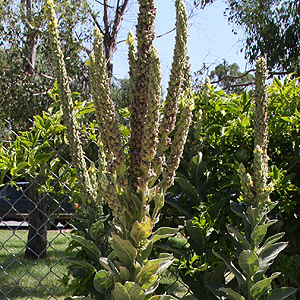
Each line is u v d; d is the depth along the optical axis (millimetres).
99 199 2445
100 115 1688
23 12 8352
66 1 7836
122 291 1735
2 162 2590
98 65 1636
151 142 1635
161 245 2482
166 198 2604
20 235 11391
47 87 8109
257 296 2066
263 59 2129
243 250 2029
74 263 2482
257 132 2150
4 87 7941
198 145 2543
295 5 10336
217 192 2512
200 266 2307
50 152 2699
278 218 2594
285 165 2701
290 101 2664
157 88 1597
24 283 6004
